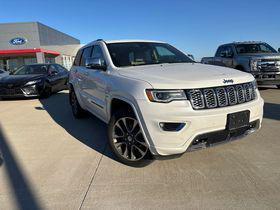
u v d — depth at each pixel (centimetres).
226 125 379
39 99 1180
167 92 366
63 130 637
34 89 1138
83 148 511
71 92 753
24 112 878
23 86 1126
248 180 365
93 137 575
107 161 446
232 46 1216
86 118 744
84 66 655
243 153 450
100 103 514
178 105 361
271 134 537
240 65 1125
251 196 328
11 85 1127
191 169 403
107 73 486
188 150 371
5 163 459
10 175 413
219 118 371
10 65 4281
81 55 699
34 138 587
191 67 463
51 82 1242
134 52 529
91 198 342
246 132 412
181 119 359
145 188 358
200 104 368
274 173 380
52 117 782
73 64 755
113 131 434
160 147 371
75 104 732
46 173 414
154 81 382
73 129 642
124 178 387
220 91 381
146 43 571
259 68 1058
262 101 433
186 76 393
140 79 400
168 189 353
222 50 1291
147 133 378
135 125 403
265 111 730
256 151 456
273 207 306
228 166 407
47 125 690
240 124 391
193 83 371
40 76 1190
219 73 412
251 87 419
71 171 416
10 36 4094
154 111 368
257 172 385
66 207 326
